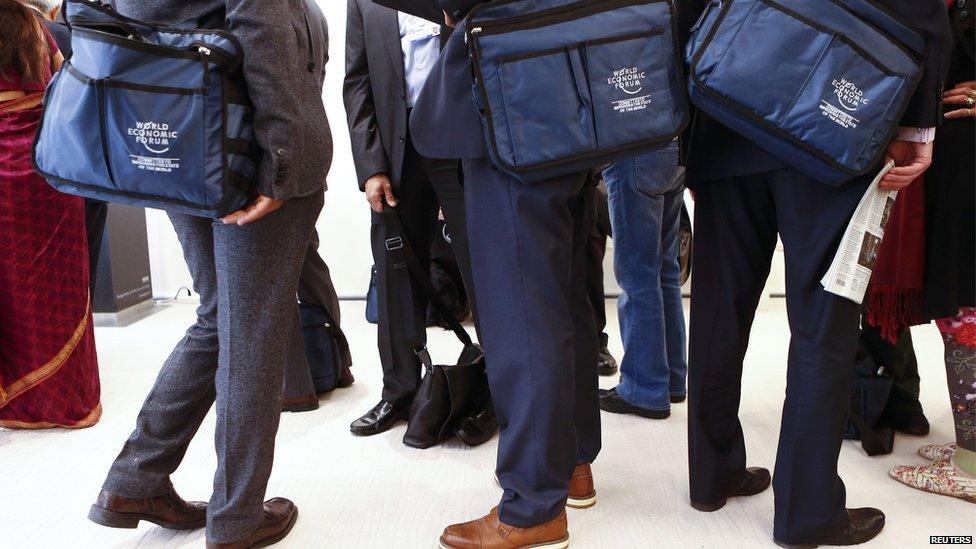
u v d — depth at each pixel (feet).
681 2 4.84
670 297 8.02
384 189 6.79
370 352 10.67
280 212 4.57
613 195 7.43
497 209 4.54
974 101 5.57
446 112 4.46
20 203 6.97
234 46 4.03
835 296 4.71
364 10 6.77
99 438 7.18
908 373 7.12
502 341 4.67
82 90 3.97
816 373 4.79
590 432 5.55
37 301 7.12
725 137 4.96
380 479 6.19
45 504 5.76
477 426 6.96
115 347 10.91
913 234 6.00
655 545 5.08
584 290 5.33
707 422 5.49
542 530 4.83
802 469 4.89
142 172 4.00
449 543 4.93
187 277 14.87
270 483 6.10
